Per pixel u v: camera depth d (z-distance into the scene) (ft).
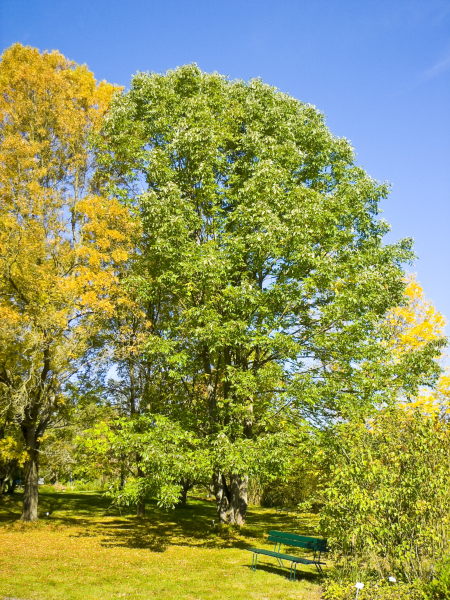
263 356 46.75
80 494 99.81
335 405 43.39
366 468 27.50
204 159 48.37
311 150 53.72
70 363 51.65
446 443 26.73
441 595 20.92
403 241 54.80
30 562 32.07
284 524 57.47
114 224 51.49
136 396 59.88
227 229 49.85
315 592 26.17
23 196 47.70
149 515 66.59
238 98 56.75
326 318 43.32
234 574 30.71
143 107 55.26
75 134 54.90
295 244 43.27
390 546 25.31
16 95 52.85
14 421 51.49
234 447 38.01
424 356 48.88
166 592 25.73
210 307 42.78
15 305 48.06
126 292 50.21
